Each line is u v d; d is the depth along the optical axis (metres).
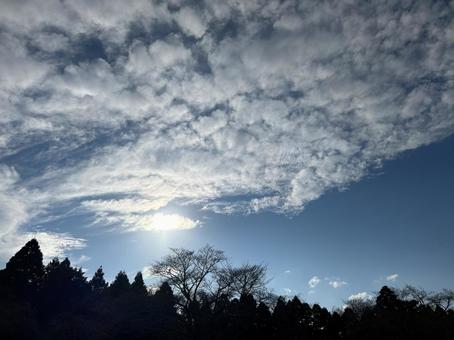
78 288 62.78
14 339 42.06
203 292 43.97
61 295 58.59
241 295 45.06
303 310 60.28
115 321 43.38
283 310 52.16
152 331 42.53
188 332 41.78
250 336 46.94
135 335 43.19
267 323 48.91
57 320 46.25
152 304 43.59
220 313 43.12
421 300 54.69
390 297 57.56
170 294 45.22
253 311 46.44
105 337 42.84
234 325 44.22
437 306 53.31
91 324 44.16
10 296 50.78
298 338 53.22
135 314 43.19
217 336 42.31
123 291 58.12
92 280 75.38
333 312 60.66
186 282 43.50
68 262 66.56
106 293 59.41
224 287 44.03
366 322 52.31
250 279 44.88
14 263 60.97
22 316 44.50
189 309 42.72
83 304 53.19
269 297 45.75
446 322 47.56
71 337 43.06
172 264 43.81
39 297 58.00
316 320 59.62
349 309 64.12
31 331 43.78
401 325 48.50
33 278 61.78
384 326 49.12
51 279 59.84
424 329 47.06
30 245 63.34
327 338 57.50
